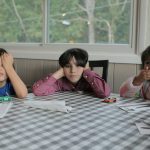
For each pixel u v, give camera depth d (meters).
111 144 0.81
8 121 1.04
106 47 2.23
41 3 2.56
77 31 2.44
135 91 1.57
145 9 1.99
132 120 1.08
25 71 2.62
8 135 0.88
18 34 2.78
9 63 1.61
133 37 2.09
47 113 1.17
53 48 2.50
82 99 1.49
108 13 2.26
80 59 1.67
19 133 0.90
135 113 1.19
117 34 2.24
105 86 1.60
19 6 2.72
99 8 2.30
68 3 2.44
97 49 2.27
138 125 1.00
